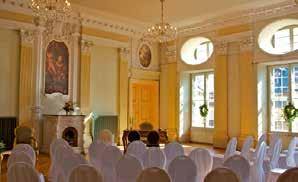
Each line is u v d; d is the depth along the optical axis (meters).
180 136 12.23
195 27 11.80
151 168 3.10
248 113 10.27
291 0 9.17
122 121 11.62
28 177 3.23
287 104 9.89
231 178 3.02
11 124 9.00
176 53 12.51
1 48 8.90
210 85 11.90
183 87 12.41
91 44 10.79
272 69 10.34
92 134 10.65
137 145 5.17
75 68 10.49
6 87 9.00
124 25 11.66
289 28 9.91
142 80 12.47
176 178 3.76
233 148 5.98
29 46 9.39
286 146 9.75
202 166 4.71
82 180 3.16
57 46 10.09
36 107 9.49
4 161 7.85
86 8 10.09
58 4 6.47
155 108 12.96
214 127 11.16
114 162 4.50
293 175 2.93
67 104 9.64
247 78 10.34
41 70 9.70
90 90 10.77
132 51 12.16
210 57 11.46
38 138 9.52
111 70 11.39
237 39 10.60
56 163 4.52
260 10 9.93
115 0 9.32
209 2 9.49
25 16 9.30
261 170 4.96
